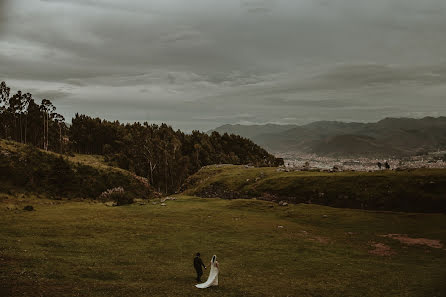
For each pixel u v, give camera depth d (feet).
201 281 84.74
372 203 205.36
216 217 193.98
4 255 88.53
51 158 362.33
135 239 132.57
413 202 193.88
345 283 90.22
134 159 546.67
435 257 118.93
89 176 354.74
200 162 609.42
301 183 256.32
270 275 96.22
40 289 64.44
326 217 191.21
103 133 646.33
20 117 478.59
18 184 294.05
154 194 388.16
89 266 88.74
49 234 129.59
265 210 221.66
